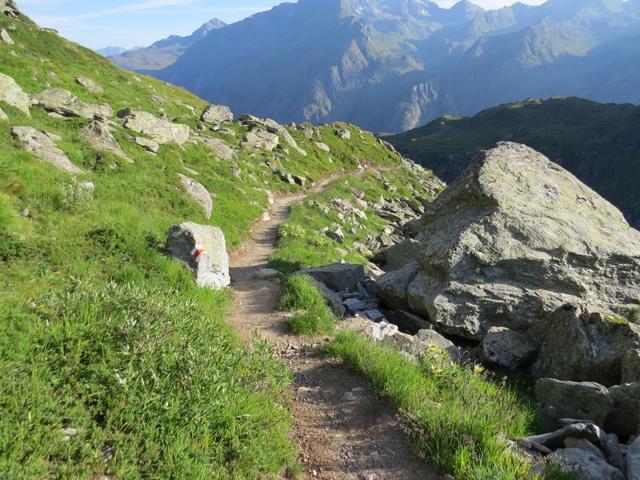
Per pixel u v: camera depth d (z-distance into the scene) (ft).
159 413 19.16
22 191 44.16
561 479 19.51
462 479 19.72
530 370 41.42
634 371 33.53
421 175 323.16
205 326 29.07
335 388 28.86
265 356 28.19
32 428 16.28
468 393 27.78
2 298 23.58
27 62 137.90
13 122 69.36
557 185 59.00
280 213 117.29
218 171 117.80
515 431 25.58
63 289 27.27
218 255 49.57
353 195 179.42
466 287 47.91
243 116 220.43
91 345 21.30
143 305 26.04
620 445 24.97
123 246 42.09
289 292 46.65
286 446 21.57
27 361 19.34
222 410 20.79
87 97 139.13
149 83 250.98
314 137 260.62
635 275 49.47
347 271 61.26
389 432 24.03
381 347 33.96
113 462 16.48
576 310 40.34
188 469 17.13
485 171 57.82
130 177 72.90
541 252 49.57
